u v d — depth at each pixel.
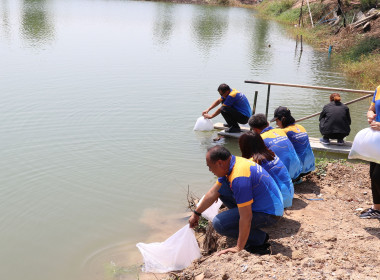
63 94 11.85
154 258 5.05
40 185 6.95
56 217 6.12
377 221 5.15
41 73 14.11
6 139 8.66
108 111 10.62
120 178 7.31
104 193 6.82
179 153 8.45
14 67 14.78
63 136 8.95
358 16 25.66
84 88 12.55
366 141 4.73
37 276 4.98
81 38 21.53
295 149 6.25
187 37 24.39
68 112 10.41
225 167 4.25
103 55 17.66
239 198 4.16
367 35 22.56
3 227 5.85
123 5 40.88
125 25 27.36
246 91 13.06
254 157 4.93
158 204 6.59
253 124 5.84
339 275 3.97
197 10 42.03
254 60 18.69
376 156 4.68
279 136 5.75
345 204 5.76
